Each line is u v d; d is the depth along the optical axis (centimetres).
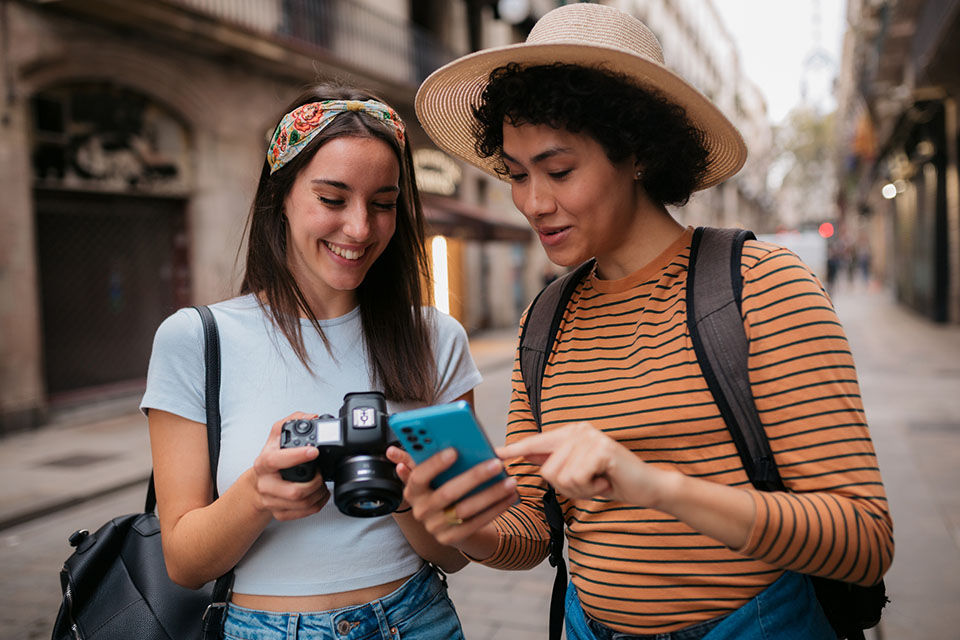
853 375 105
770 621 110
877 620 120
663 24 3316
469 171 1722
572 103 111
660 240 125
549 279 1941
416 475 96
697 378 111
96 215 894
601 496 97
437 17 1670
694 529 106
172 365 130
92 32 840
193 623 134
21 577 393
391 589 135
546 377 132
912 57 1148
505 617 326
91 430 777
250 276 143
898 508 420
